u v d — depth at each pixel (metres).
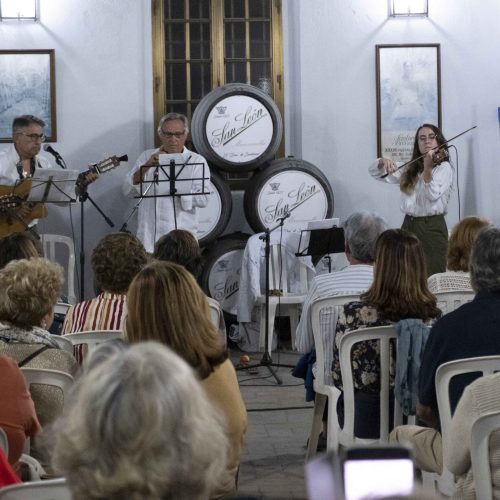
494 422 2.52
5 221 7.28
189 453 1.30
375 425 3.90
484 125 8.99
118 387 1.29
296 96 9.04
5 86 8.73
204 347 2.76
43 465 3.24
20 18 8.68
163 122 7.74
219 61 9.04
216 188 8.39
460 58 8.97
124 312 4.10
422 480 3.47
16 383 2.90
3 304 3.31
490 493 2.54
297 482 4.69
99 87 8.81
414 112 8.98
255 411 6.20
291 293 8.24
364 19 8.92
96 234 8.83
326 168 8.98
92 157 8.82
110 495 1.28
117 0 8.80
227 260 8.39
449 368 3.09
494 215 9.04
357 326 3.88
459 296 4.75
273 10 9.05
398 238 3.86
